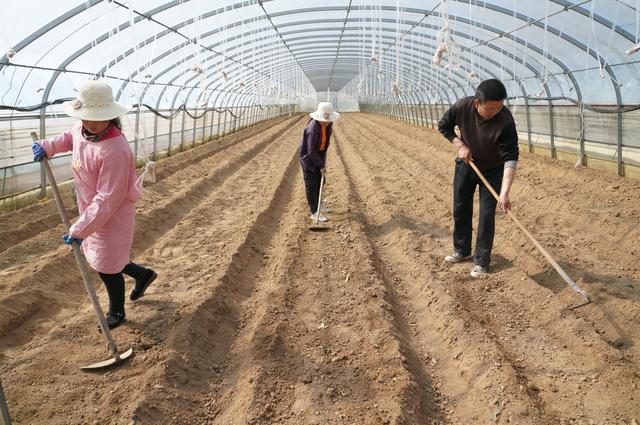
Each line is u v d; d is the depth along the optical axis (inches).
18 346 177.6
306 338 184.1
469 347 171.5
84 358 165.6
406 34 762.8
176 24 516.4
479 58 650.2
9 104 365.7
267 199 390.9
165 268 251.3
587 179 412.8
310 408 144.5
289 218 351.6
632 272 230.5
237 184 462.9
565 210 324.8
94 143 161.9
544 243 265.4
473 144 221.5
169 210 353.4
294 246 274.4
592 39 418.6
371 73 1391.5
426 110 1081.4
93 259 174.1
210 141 876.0
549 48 484.1
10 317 188.1
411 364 167.5
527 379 156.2
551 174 457.7
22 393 145.9
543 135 561.3
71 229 158.7
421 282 232.8
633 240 264.7
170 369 156.6
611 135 436.5
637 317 183.0
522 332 186.2
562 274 185.6
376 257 267.1
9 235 294.4
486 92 198.2
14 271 235.9
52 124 418.9
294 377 159.9
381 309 199.8
